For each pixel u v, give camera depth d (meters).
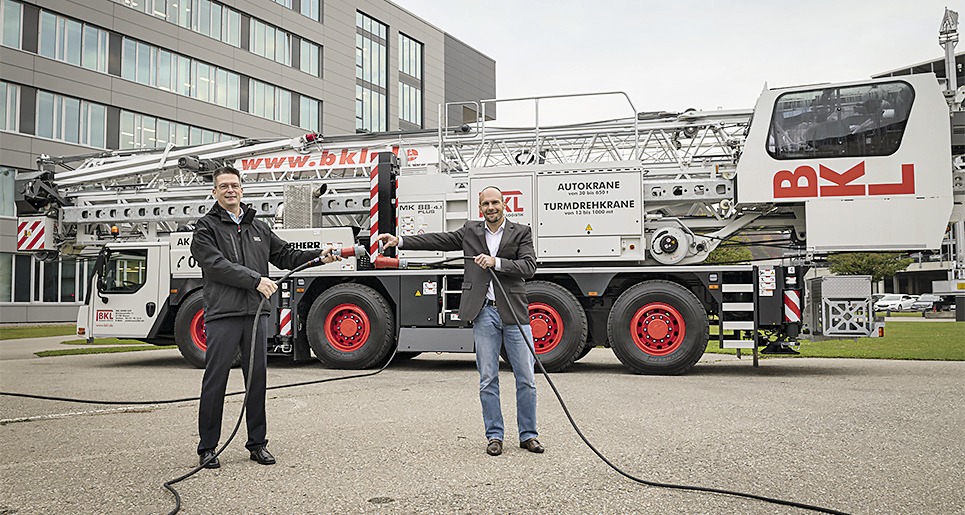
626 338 9.77
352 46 43.41
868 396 7.46
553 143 11.25
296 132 39.94
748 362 11.97
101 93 31.31
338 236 10.82
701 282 10.03
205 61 35.53
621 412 6.48
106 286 11.76
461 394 7.75
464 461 4.60
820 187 9.58
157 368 11.28
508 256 4.95
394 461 4.61
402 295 10.55
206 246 4.52
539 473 4.29
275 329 10.87
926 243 9.31
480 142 11.49
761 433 5.48
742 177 9.78
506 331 4.95
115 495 3.90
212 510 3.62
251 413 4.64
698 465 4.48
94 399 7.55
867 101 9.54
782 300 9.70
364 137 12.04
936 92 9.40
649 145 10.98
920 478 4.16
